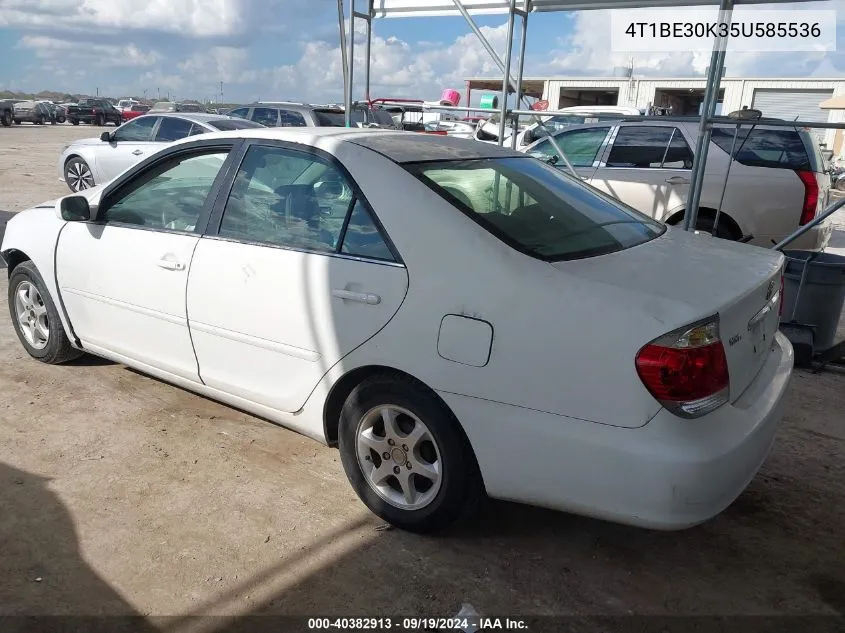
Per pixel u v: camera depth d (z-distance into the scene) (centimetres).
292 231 302
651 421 223
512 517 298
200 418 378
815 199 660
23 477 315
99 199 386
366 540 279
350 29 736
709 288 244
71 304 400
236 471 327
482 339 247
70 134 3192
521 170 327
